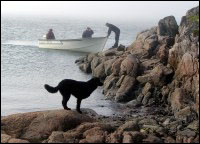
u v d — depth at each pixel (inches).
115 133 495.5
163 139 522.6
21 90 951.0
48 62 1459.2
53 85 1035.9
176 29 1170.6
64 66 1378.0
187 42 842.8
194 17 936.3
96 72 1141.7
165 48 1023.0
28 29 3629.4
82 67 1301.7
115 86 957.8
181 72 820.0
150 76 895.1
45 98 879.1
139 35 1230.9
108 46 2118.6
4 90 937.5
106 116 716.0
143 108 821.9
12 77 1117.7
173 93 784.3
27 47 1939.0
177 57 872.9
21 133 523.2
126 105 846.5
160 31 1171.9
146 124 600.4
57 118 535.8
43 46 1921.8
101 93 967.0
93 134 499.5
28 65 1360.7
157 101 855.1
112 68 1015.6
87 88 606.9
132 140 480.7
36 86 1006.4
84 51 1838.1
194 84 751.7
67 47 1863.9
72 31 3597.4
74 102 857.5
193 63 772.6
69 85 597.0
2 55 1590.8
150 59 1048.2
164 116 732.7
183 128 597.0
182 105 730.2
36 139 511.8
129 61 957.8
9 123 534.9
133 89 911.0
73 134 498.3
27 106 800.9
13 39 2399.1
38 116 542.9
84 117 559.8
